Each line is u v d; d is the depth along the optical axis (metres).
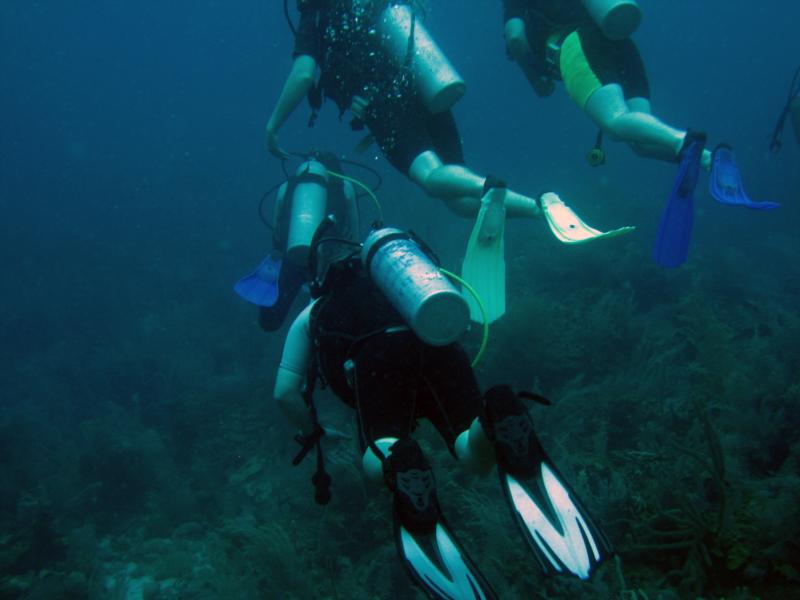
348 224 5.23
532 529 1.74
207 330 11.39
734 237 12.48
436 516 1.85
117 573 6.16
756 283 8.34
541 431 5.23
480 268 3.13
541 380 5.98
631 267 7.87
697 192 16.45
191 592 5.31
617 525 3.85
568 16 4.10
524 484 1.86
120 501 7.32
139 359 10.71
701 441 4.43
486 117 39.47
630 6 3.44
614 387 5.40
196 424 8.28
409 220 13.16
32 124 89.75
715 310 7.24
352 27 4.03
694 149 2.96
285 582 4.73
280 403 2.73
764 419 4.33
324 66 4.21
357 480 5.11
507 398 1.86
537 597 3.65
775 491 3.64
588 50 3.68
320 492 2.71
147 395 10.00
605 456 4.61
